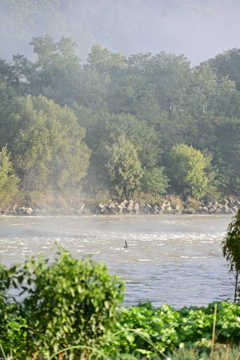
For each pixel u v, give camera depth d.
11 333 27.45
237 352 30.70
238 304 38.62
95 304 25.81
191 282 70.56
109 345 28.88
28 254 99.50
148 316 34.50
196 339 33.03
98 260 92.88
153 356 29.73
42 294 26.06
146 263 89.94
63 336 26.38
